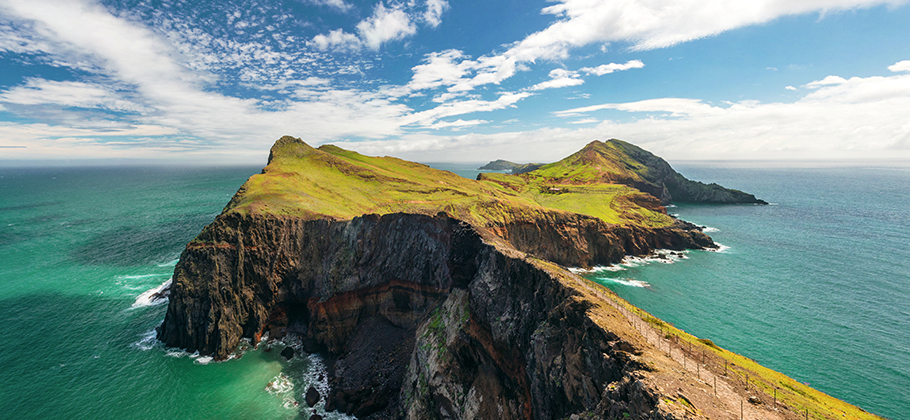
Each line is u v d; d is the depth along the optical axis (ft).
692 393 81.05
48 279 349.61
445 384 179.11
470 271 214.69
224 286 252.21
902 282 356.59
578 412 105.81
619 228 470.80
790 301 315.37
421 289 249.75
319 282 272.92
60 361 224.74
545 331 129.90
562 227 443.32
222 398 200.85
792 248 483.51
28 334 253.03
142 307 295.07
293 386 213.87
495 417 154.10
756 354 234.79
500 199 479.00
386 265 267.80
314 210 311.68
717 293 335.67
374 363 227.40
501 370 162.91
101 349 238.68
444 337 198.39
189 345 240.53
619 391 86.74
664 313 294.66
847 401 193.16
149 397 198.59
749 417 76.89
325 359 243.40
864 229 583.58
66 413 184.65
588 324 109.70
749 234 558.15
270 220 283.79
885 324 271.90
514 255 177.88
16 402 190.60
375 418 192.44
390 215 276.00
